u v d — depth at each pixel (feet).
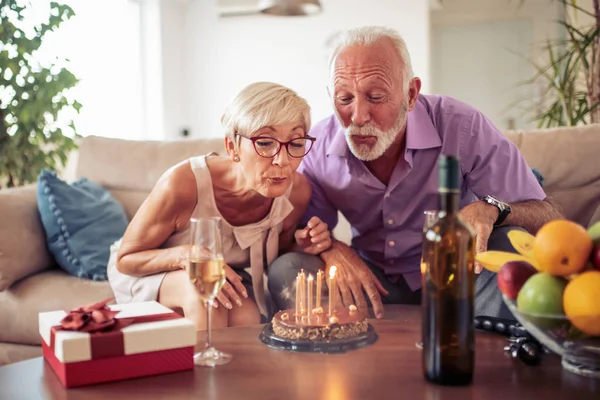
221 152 8.35
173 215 5.51
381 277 6.54
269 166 4.84
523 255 3.69
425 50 15.94
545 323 3.16
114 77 15.43
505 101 20.01
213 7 17.28
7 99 10.32
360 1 16.28
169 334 3.39
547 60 19.10
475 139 6.15
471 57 20.21
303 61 16.80
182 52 17.56
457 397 2.97
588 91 10.17
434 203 6.18
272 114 4.70
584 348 3.16
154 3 16.31
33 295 6.81
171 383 3.25
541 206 5.99
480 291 4.65
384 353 3.65
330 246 5.65
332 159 6.41
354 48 5.43
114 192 8.52
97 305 3.59
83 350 3.25
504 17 19.62
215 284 3.55
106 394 3.14
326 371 3.36
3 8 10.30
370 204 6.40
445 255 3.09
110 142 8.76
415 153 6.11
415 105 6.21
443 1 19.95
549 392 3.02
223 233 5.68
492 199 5.47
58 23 10.77
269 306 6.07
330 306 4.15
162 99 16.53
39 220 7.52
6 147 10.28
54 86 10.52
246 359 3.59
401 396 2.99
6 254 6.82
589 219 7.22
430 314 3.14
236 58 17.30
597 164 7.29
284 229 6.05
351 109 5.51
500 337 3.95
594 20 14.33
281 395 3.04
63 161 11.05
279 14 11.53
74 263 7.25
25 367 3.59
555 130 7.61
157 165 8.46
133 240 5.54
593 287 3.02
